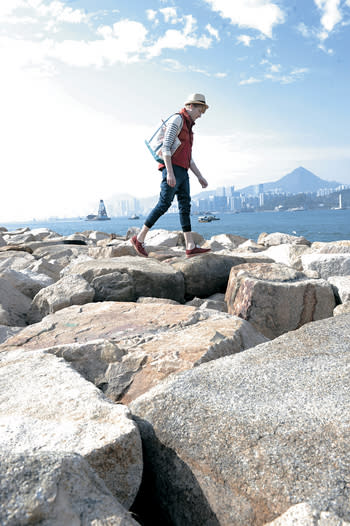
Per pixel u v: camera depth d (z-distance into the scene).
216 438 1.24
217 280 4.08
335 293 3.22
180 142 4.59
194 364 1.93
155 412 1.44
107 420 1.34
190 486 1.25
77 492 0.95
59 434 1.26
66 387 1.59
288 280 3.26
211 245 8.70
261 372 1.57
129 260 4.24
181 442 1.30
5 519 0.84
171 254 5.41
